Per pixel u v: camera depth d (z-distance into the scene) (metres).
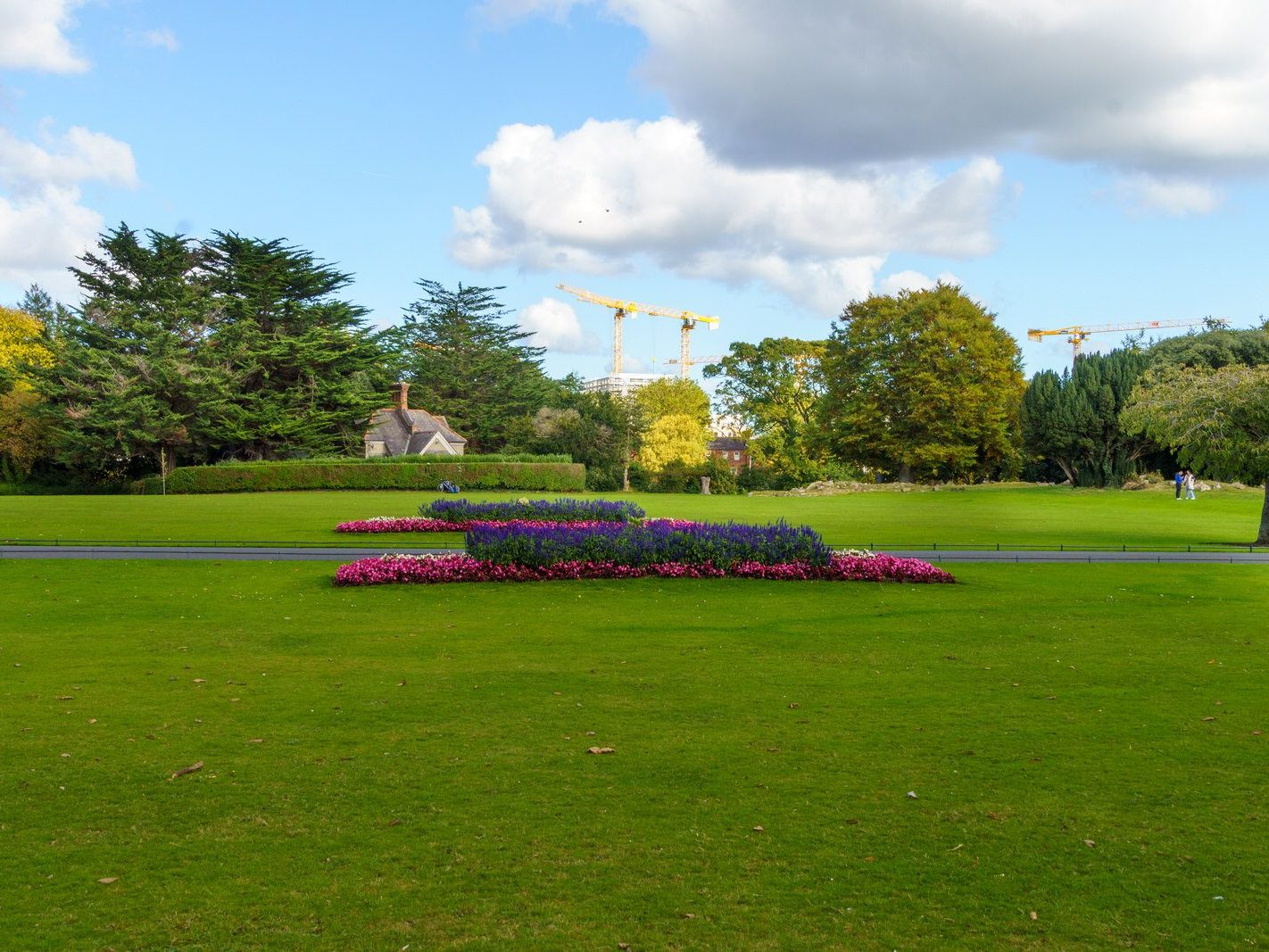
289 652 15.80
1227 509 49.22
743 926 6.77
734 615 19.59
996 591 22.81
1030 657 15.66
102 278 71.50
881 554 25.80
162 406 67.38
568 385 125.19
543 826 8.42
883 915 6.93
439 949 6.44
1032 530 37.81
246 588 22.42
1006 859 7.85
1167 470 67.75
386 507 44.91
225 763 10.05
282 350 72.00
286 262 75.56
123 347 68.19
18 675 13.95
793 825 8.48
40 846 7.98
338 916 6.86
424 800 9.02
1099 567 26.88
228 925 6.72
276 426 70.69
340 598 21.27
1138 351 77.31
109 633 17.28
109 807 8.84
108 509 42.09
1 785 9.35
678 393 115.81
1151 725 11.60
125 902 7.04
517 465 64.62
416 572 23.14
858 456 74.62
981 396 68.31
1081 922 6.86
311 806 8.88
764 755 10.40
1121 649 16.34
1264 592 22.72
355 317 78.75
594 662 15.09
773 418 92.44
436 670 14.48
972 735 11.16
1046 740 10.99
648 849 8.00
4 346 82.75
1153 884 7.44
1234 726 11.58
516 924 6.76
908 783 9.54
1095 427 63.53
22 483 70.88
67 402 68.00
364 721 11.66
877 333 71.44
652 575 24.22
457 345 99.19
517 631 17.77
